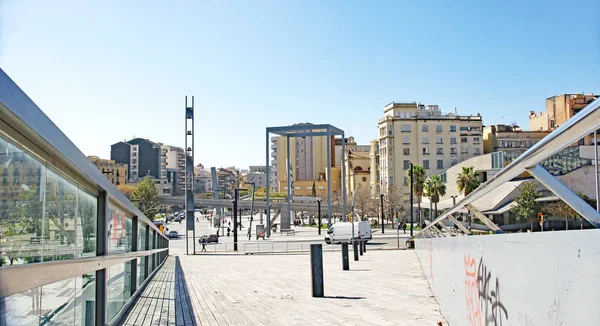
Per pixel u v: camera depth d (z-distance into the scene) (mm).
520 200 45000
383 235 61344
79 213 6547
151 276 19281
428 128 95688
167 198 115625
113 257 7777
